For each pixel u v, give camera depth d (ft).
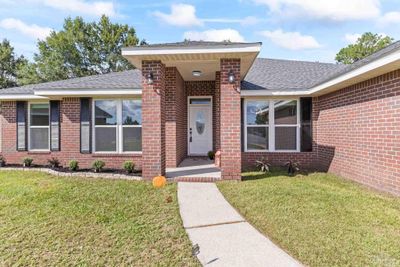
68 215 15.47
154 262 10.52
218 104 33.12
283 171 29.63
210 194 19.52
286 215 14.90
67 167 32.81
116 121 34.60
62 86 33.58
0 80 106.93
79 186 22.21
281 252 11.10
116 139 34.63
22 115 37.73
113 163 34.32
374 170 21.40
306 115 33.45
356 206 16.46
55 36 107.96
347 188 21.70
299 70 40.55
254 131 34.37
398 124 18.62
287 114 34.01
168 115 30.50
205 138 39.58
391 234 12.48
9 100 37.47
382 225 13.52
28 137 37.91
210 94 38.55
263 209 15.97
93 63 112.16
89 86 33.12
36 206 17.11
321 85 27.73
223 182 23.02
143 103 23.99
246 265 10.16
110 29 112.37
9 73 111.24
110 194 19.70
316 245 11.43
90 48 111.04
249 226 13.85
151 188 21.33
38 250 11.53
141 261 10.61
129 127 34.55
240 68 26.03
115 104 34.63
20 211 16.22
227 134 23.53
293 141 34.01
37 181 24.81
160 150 23.97
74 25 108.78
